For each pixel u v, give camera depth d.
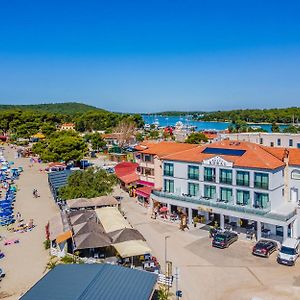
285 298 35.78
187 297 36.38
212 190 59.28
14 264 45.75
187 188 62.59
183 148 75.25
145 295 29.28
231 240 50.81
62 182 84.81
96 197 64.62
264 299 35.62
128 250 41.81
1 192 91.12
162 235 55.19
